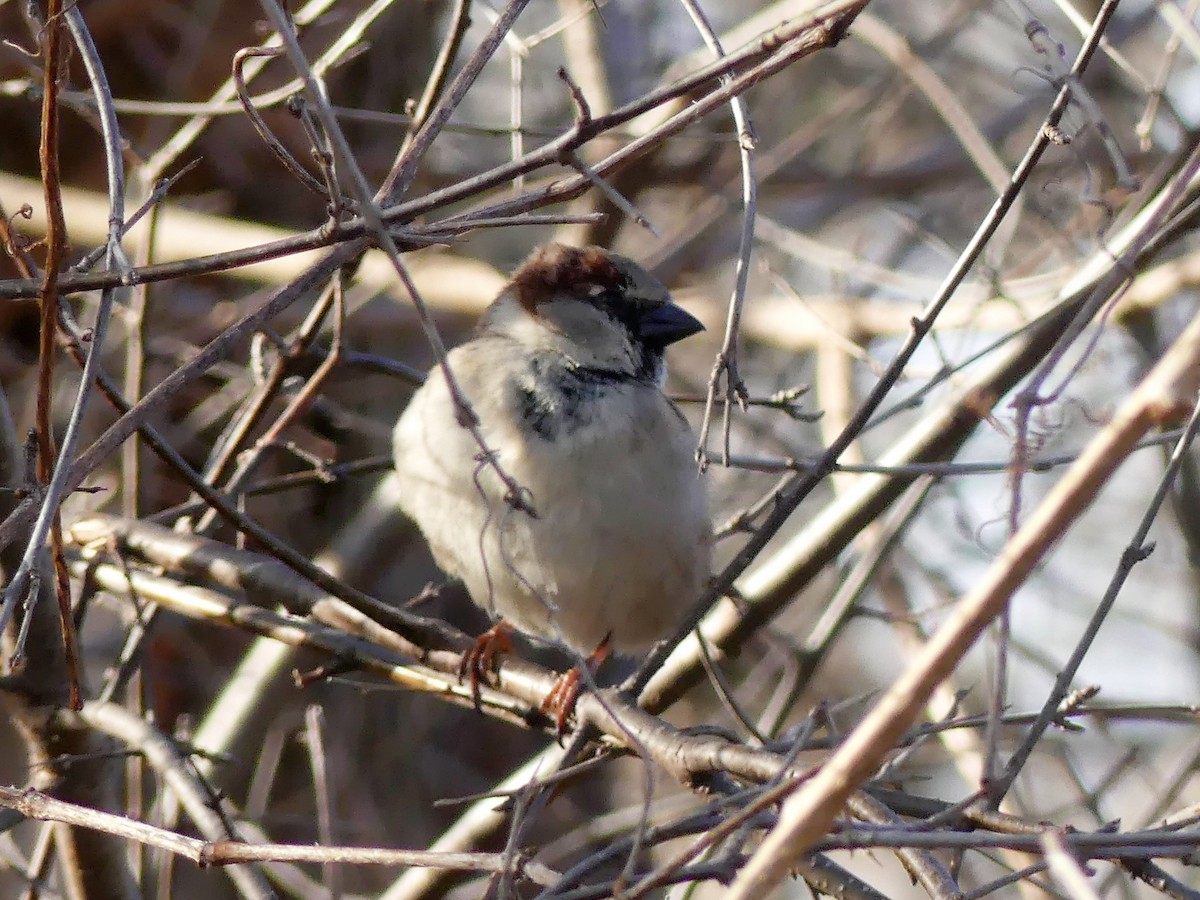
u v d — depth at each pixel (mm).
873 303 12984
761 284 16188
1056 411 6816
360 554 12734
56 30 5688
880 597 13398
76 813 6082
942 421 9656
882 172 16078
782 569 9828
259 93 13539
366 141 13781
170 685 12992
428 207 5824
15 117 13906
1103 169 13445
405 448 9508
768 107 17188
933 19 17172
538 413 9125
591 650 10070
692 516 9344
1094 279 8906
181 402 13555
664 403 9406
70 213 13039
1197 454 13742
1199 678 13469
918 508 10477
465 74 6250
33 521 6539
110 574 9680
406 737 13172
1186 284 11719
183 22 13961
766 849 4219
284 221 14336
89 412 12586
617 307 9727
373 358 9938
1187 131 10359
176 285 13430
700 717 14125
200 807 8039
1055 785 12469
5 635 8438
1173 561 14656
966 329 10156
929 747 11578
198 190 14297
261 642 12195
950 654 4180
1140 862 6031
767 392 15156
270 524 13289
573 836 11859
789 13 14156
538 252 10227
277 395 10352
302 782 12461
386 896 10094
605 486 9016
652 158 13648
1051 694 6195
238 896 11867
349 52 9344
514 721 8953
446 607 13406
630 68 15367
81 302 12617
